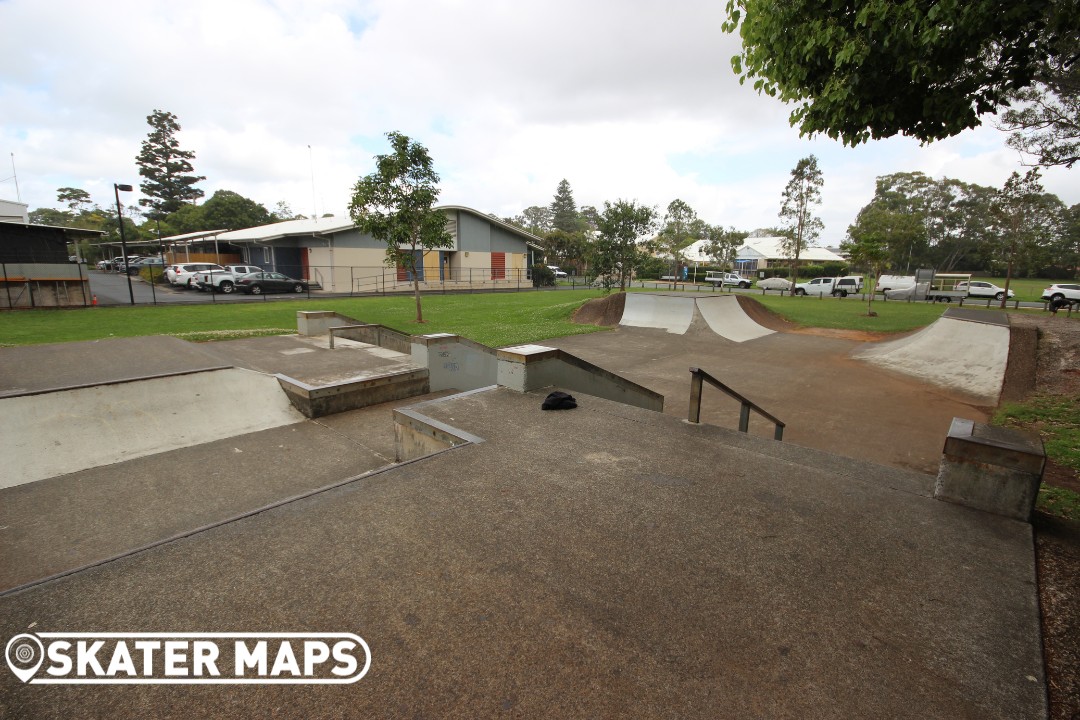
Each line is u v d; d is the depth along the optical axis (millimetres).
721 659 1922
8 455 4910
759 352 13594
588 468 3656
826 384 10141
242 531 2777
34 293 18859
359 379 7090
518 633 2029
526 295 30516
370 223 15656
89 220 65125
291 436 6000
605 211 22906
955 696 1791
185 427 6027
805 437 7066
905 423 7707
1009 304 27953
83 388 5707
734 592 2318
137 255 57281
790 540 2771
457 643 1976
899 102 4543
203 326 14578
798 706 1724
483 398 5336
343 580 2355
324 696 1735
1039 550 2756
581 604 2211
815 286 34969
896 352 12422
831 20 4398
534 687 1776
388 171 15258
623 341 14961
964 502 3191
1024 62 4125
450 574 2408
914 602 2295
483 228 37250
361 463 5246
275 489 4656
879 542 2771
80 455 5266
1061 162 8320
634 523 2908
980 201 55844
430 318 18562
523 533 2781
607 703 1714
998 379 9711
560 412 4910
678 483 3439
